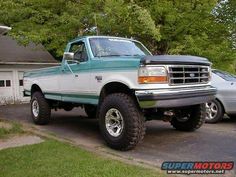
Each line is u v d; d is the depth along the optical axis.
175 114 7.47
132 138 6.10
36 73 9.39
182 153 6.14
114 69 6.42
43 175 4.88
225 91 8.93
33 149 6.31
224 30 15.12
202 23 14.34
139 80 5.91
